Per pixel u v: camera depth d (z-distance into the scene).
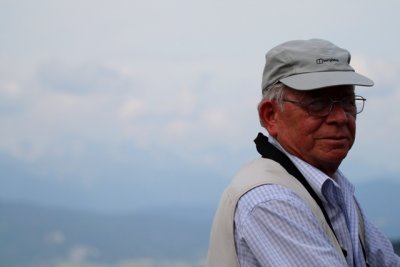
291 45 4.15
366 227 4.35
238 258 3.98
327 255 3.71
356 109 4.21
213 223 4.18
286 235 3.76
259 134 4.32
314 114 4.05
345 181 4.37
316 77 4.01
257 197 3.91
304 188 4.01
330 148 4.05
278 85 4.16
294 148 4.13
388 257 4.34
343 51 4.15
